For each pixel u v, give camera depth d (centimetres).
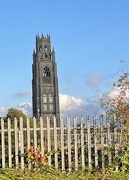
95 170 1209
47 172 1161
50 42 15988
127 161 1233
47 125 1199
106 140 1255
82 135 1230
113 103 1266
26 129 1179
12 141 1252
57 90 15588
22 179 1055
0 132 1183
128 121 1240
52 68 15712
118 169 1235
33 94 15750
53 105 15500
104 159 1245
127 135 1243
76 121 1233
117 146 1249
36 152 1173
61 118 1216
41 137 1190
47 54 15850
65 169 1202
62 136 1210
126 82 1273
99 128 1253
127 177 1145
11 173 1096
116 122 1261
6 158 1212
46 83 15562
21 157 1164
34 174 1118
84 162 1224
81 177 1123
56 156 1198
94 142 1241
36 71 15625
